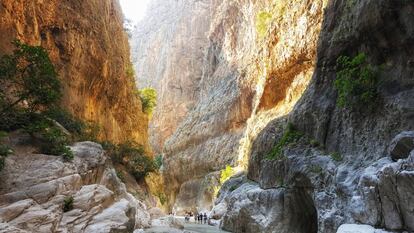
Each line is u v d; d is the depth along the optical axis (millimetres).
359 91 15945
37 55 16547
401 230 11062
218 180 56875
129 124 46719
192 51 101500
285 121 26406
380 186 11703
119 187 20719
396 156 12531
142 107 55750
